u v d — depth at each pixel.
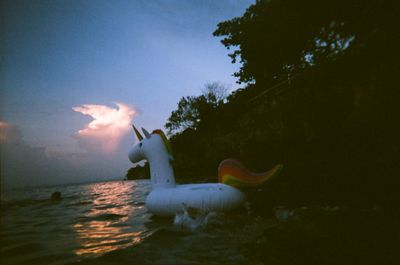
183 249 3.20
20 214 7.86
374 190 4.06
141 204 9.12
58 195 14.25
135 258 2.95
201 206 5.12
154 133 6.51
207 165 20.03
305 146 8.59
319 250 2.36
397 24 5.71
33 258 3.28
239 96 18.77
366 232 2.46
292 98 10.44
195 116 36.50
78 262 2.94
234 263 2.63
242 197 5.53
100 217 6.61
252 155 12.55
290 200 5.02
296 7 9.95
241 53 17.33
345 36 7.95
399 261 1.92
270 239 2.91
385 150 4.78
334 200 4.31
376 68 6.00
